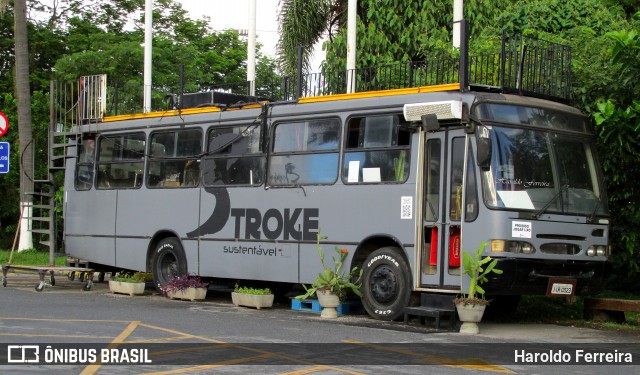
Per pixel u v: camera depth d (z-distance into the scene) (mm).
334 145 15633
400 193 14477
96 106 20516
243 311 15844
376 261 14703
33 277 23297
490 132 13594
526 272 13336
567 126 14531
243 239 16953
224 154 17547
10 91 39312
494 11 27000
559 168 14133
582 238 14086
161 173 18734
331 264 15383
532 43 16125
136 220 19141
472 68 17641
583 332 13883
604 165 16250
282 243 16250
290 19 27578
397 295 14383
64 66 35281
